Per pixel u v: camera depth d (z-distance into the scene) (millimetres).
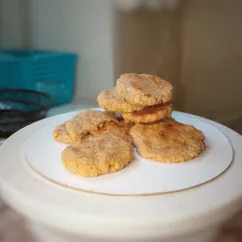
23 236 511
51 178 546
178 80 917
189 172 561
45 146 628
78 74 1159
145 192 519
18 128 799
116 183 536
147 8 893
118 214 491
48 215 500
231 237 510
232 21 838
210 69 889
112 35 1033
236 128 871
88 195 518
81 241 499
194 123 717
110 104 631
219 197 519
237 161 595
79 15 1096
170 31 891
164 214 492
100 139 601
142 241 491
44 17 1138
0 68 1082
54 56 1092
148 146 594
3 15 1157
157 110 635
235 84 882
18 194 523
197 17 856
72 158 557
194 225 497
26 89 1031
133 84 631
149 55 933
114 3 988
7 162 590
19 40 1182
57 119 740
